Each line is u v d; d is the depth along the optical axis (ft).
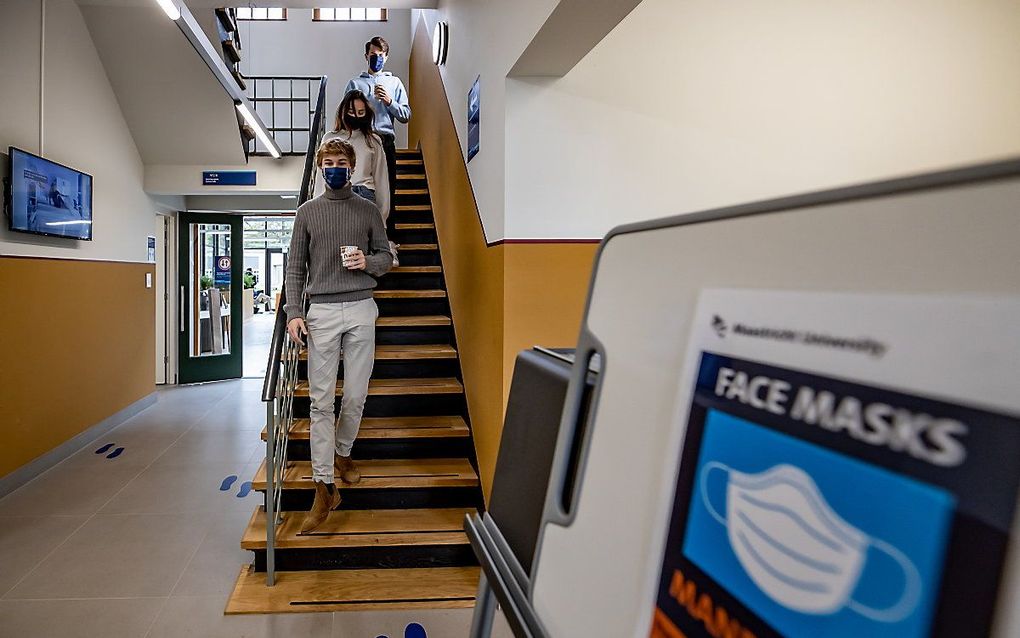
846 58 8.71
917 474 1.07
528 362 3.35
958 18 8.87
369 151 12.12
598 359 2.64
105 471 13.64
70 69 14.73
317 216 8.65
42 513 11.22
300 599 8.16
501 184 8.34
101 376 16.58
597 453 2.18
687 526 1.62
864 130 8.77
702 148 8.54
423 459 10.76
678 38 8.44
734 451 1.50
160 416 19.03
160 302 24.36
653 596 1.70
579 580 2.12
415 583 8.57
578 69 8.22
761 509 1.38
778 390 1.40
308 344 8.86
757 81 8.61
